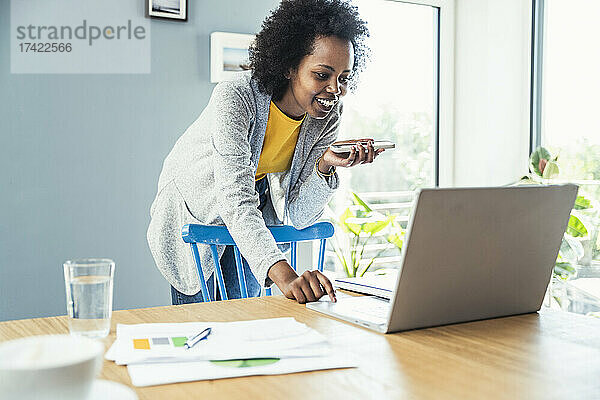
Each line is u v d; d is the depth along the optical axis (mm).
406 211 3232
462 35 3268
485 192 965
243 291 1513
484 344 898
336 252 3018
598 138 2727
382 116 3123
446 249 953
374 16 3070
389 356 833
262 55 1662
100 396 604
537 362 810
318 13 1626
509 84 3129
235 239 1369
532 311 1120
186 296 2150
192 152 2035
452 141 3322
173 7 2586
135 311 1096
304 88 1668
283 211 1997
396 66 3152
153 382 712
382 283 1264
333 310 1081
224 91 1621
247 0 2756
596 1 2740
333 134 1885
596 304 2676
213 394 685
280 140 1833
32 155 2377
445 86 3285
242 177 1463
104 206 2508
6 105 2330
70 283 887
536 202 1027
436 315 993
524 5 3084
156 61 2580
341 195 3025
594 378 748
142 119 2566
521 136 3135
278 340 880
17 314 2375
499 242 1013
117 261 2539
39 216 2398
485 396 686
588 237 2713
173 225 2119
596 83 2740
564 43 2906
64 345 567
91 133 2475
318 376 747
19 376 508
